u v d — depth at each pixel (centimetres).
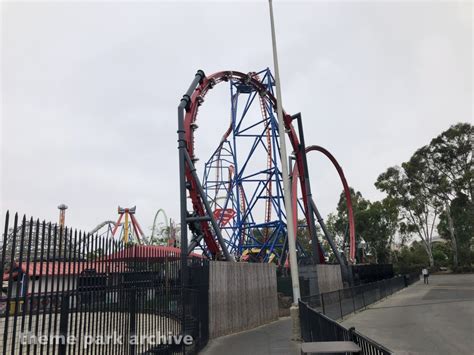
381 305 2642
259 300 1981
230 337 1534
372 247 8556
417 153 7556
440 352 1145
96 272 635
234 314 1706
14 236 452
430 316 1945
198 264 1447
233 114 3681
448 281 5322
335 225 8912
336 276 3484
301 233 8150
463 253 7994
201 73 2859
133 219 7706
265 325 1928
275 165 3625
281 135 1488
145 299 869
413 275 5506
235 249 3600
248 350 1228
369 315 2116
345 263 4166
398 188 7888
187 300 1153
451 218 7925
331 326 799
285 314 2341
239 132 3681
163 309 965
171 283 1088
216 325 1544
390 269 5138
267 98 3691
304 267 3045
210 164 4497
